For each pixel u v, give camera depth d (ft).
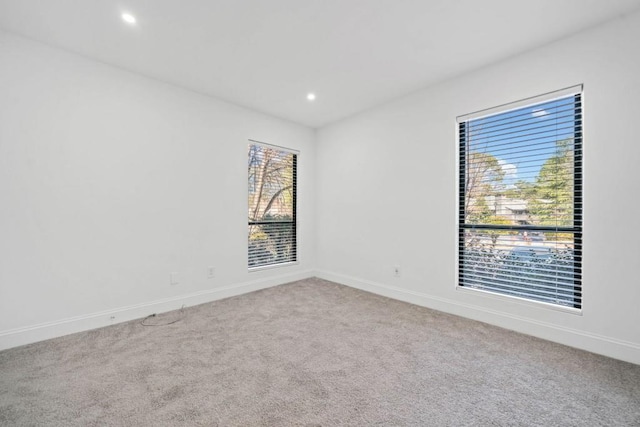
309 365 6.23
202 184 10.50
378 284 11.73
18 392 5.23
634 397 5.15
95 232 8.20
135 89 8.93
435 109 9.84
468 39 7.27
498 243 8.59
